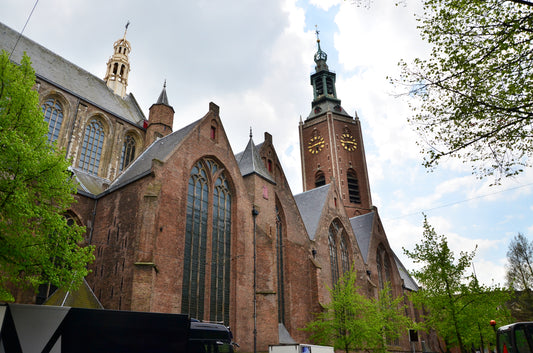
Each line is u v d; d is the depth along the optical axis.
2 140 15.34
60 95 45.88
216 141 37.97
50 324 13.12
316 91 111.31
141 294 25.94
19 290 27.81
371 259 64.81
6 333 12.20
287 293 44.28
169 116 55.19
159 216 29.27
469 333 32.09
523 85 12.53
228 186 37.88
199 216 33.47
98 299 29.33
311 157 98.81
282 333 40.88
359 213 88.62
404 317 42.97
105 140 49.66
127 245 29.28
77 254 18.75
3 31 46.78
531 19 11.73
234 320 32.81
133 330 14.91
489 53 12.48
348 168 94.31
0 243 16.39
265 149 52.06
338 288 42.19
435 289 30.05
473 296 29.70
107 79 62.94
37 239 17.53
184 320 16.55
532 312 63.28
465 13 12.76
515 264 67.50
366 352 48.00
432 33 13.37
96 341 13.91
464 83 13.00
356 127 100.62
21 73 18.53
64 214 33.38
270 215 43.97
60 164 18.23
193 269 31.22
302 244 49.25
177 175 32.12
